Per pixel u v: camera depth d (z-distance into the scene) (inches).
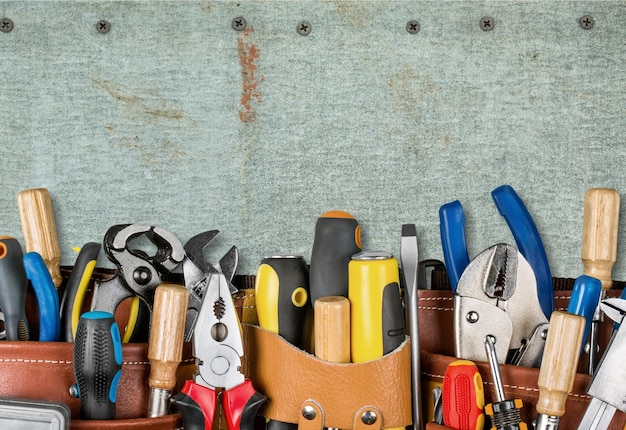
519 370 33.2
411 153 40.9
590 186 40.8
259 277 35.2
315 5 40.9
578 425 31.5
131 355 34.5
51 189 41.2
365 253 33.6
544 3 40.9
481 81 40.9
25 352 33.9
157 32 41.0
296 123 41.0
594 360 35.1
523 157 40.9
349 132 41.0
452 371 32.1
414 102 40.9
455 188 40.9
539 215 40.9
